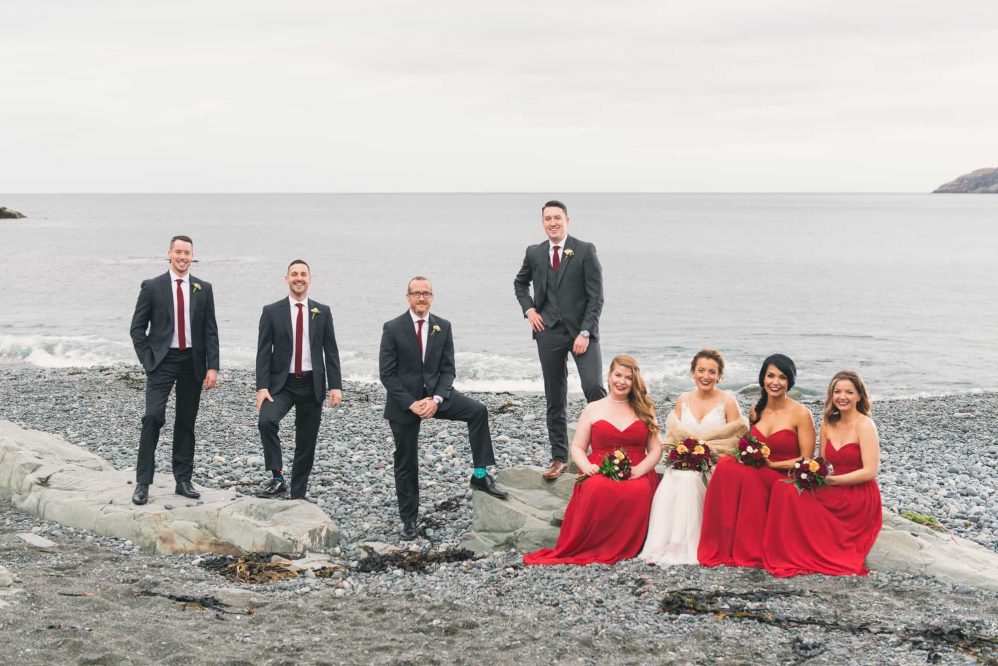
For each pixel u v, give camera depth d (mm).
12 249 72875
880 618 5922
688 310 37812
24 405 16406
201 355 8633
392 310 37969
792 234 105500
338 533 8289
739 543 7258
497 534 8141
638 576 6953
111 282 48000
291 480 9328
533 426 14469
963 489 10398
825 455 7449
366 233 106062
